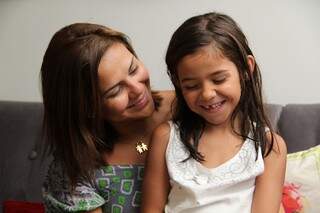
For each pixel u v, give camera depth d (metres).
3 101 1.76
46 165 1.62
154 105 1.17
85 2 1.82
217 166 1.02
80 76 1.02
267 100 1.64
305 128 1.47
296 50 1.67
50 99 1.08
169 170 1.03
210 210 0.98
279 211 1.07
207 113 0.98
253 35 1.69
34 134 1.67
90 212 1.09
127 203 1.11
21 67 1.92
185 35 0.97
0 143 1.68
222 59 0.94
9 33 1.91
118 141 1.17
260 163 1.00
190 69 0.95
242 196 1.00
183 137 1.06
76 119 1.07
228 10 1.69
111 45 1.03
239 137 1.04
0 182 1.66
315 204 1.29
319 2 1.61
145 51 1.80
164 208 1.06
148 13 1.76
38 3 1.86
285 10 1.64
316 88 1.69
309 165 1.34
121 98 1.04
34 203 1.53
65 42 1.04
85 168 1.09
